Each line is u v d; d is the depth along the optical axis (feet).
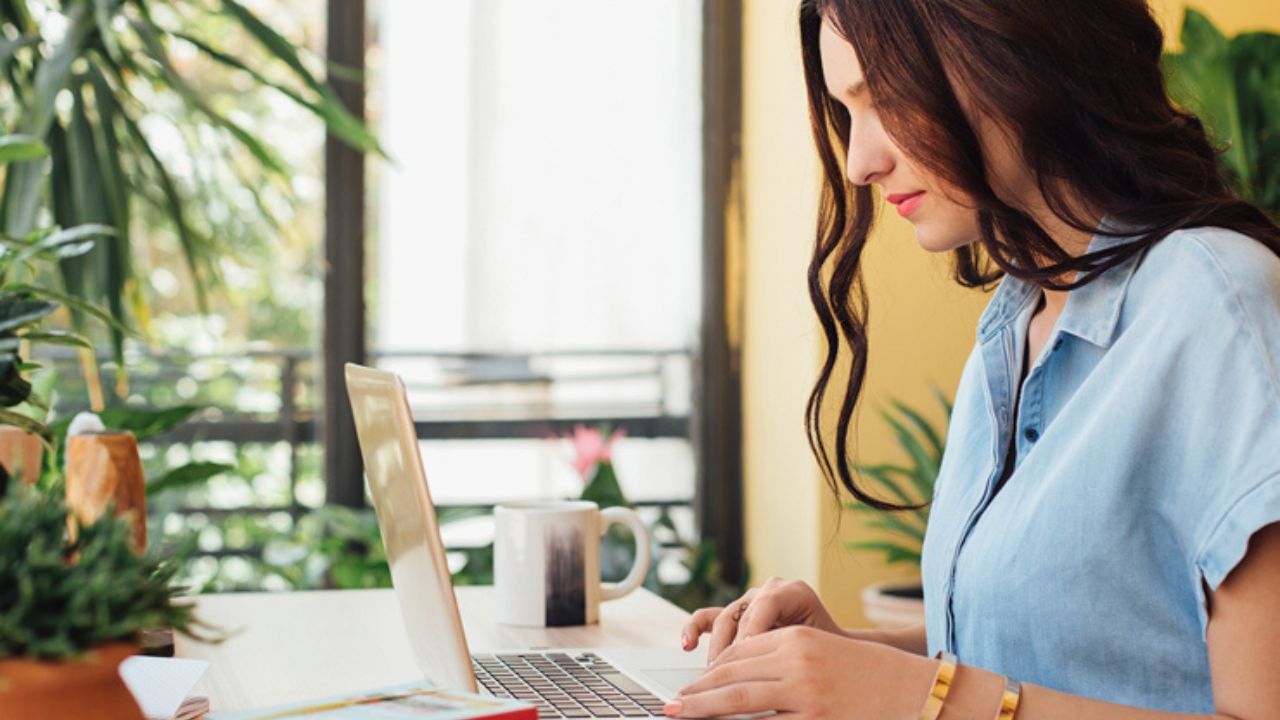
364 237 9.96
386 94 9.99
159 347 9.62
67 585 2.17
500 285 10.23
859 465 9.32
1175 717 3.10
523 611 4.86
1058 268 3.60
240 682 4.01
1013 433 3.94
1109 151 3.58
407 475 3.22
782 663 3.22
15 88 8.54
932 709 3.13
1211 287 3.34
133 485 3.96
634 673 3.96
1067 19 3.56
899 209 3.95
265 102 9.78
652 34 10.46
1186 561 3.30
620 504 8.95
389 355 10.06
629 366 10.46
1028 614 3.51
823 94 4.47
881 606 8.59
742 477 10.64
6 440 4.71
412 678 4.02
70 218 8.55
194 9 9.55
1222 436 3.22
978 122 3.62
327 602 5.32
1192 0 10.21
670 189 10.50
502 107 10.20
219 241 9.62
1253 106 8.91
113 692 2.23
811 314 9.52
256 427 9.82
